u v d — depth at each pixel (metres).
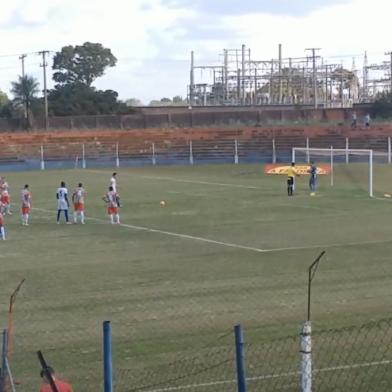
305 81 144.75
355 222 41.88
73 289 25.72
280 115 111.62
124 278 27.48
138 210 49.00
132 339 19.25
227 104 142.38
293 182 58.22
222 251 33.09
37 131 103.31
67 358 17.81
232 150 94.19
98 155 93.81
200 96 155.62
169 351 18.06
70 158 92.88
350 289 24.92
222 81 151.00
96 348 18.62
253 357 16.75
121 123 109.75
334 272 27.86
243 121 110.31
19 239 37.81
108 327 11.78
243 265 29.69
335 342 17.84
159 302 23.52
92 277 27.77
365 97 148.75
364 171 74.44
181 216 45.78
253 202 52.31
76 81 161.88
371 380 15.04
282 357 16.66
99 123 109.69
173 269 29.12
